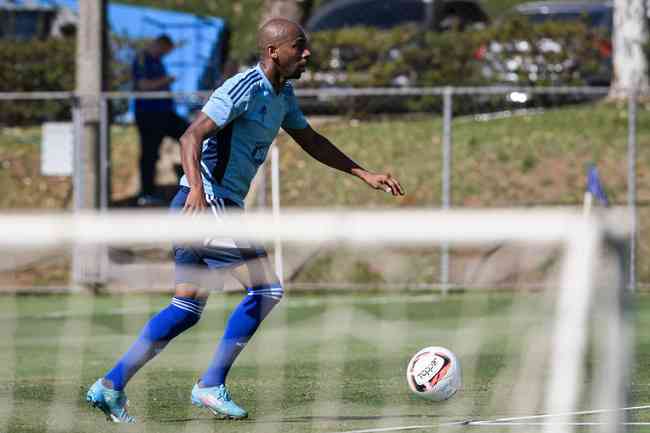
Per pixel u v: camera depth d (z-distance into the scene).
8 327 36.38
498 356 28.75
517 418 20.41
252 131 21.31
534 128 58.91
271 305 21.16
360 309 40.59
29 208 56.88
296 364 28.09
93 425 20.31
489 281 44.47
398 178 55.69
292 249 46.25
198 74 66.25
